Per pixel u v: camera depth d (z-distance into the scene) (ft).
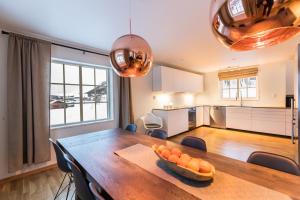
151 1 5.52
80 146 5.54
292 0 2.09
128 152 4.91
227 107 17.44
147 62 5.02
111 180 3.29
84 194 3.76
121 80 12.26
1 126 7.54
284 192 2.82
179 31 8.03
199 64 15.84
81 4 5.65
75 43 9.66
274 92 15.43
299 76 6.98
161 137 6.92
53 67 9.61
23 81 7.84
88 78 11.20
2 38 7.52
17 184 7.36
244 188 2.96
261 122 15.23
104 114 12.04
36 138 8.14
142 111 14.20
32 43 8.09
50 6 5.76
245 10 2.26
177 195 2.78
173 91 15.48
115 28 7.63
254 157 4.28
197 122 18.58
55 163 9.10
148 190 2.94
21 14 6.30
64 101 10.02
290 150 11.12
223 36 2.87
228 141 13.35
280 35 2.94
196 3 5.68
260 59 14.15
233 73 17.85
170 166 3.51
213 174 3.20
